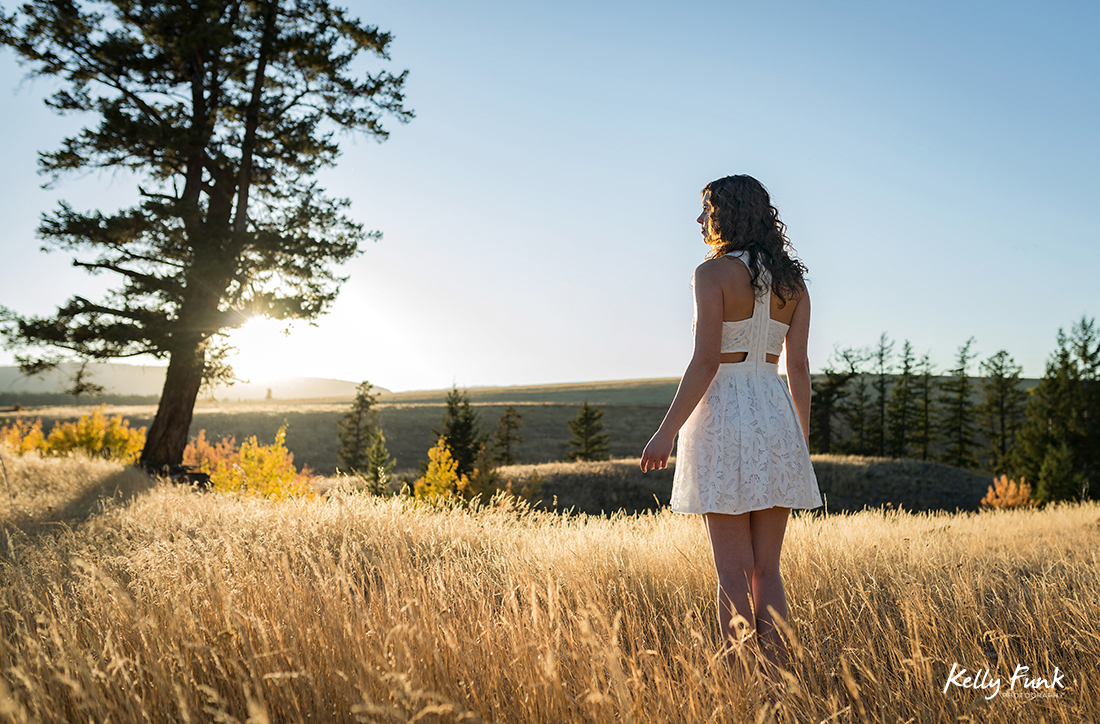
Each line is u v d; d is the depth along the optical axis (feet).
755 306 7.10
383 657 5.03
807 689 5.52
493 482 41.81
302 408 192.34
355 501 16.08
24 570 9.02
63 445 54.65
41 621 5.96
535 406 220.23
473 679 5.22
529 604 6.91
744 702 4.91
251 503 16.33
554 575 9.46
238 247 48.65
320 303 50.34
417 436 165.78
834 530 14.99
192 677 5.28
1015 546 14.46
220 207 52.85
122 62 48.11
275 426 160.15
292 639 5.63
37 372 47.14
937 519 21.25
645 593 8.87
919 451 166.61
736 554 6.86
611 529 14.96
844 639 7.59
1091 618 7.54
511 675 5.24
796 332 7.55
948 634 7.55
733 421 6.89
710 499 6.72
